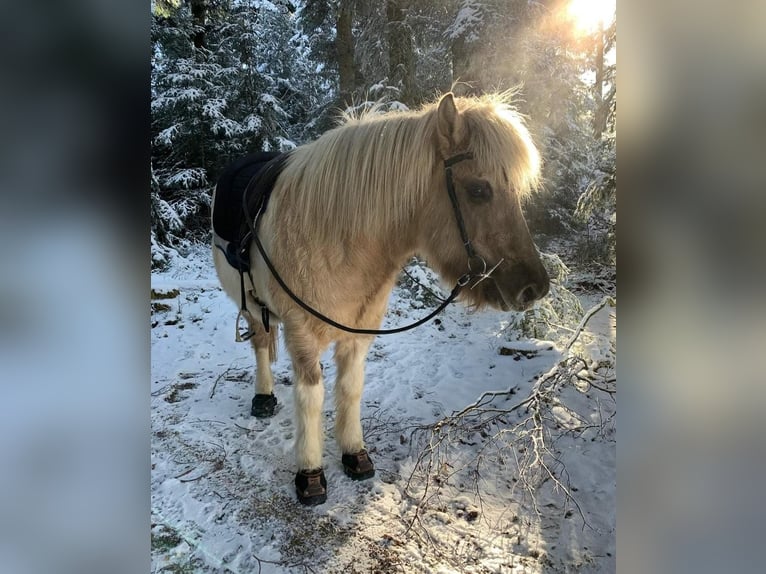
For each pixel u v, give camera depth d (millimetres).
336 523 2385
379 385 4195
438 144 2117
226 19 12727
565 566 2129
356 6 9008
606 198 5648
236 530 2324
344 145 2299
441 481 2725
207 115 10930
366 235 2268
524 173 2037
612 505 2529
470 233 2055
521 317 5199
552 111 8875
